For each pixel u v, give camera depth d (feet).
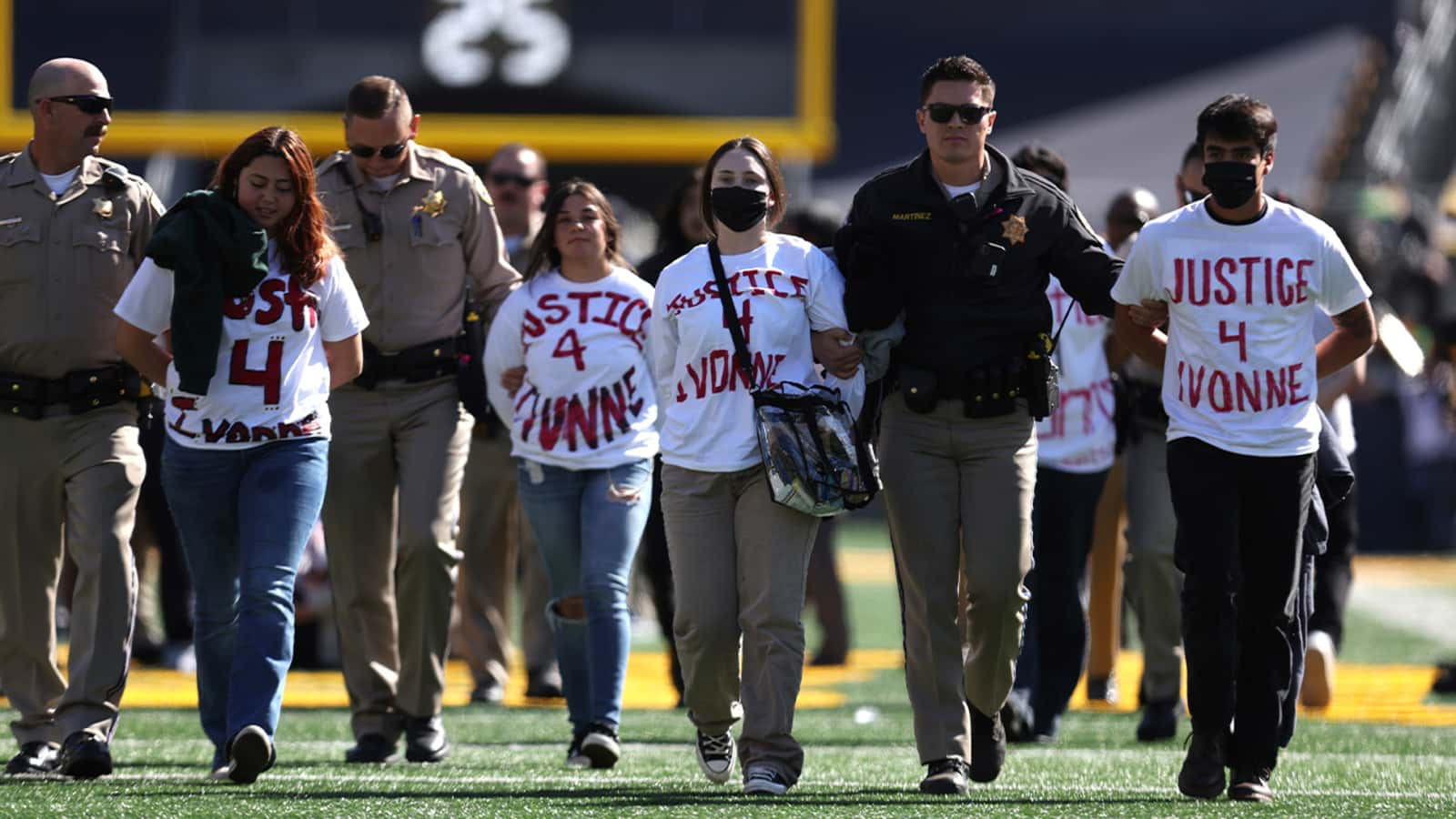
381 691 83.15
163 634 135.23
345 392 82.38
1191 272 67.46
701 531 70.69
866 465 68.74
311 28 224.33
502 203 109.91
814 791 72.13
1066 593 92.17
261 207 70.54
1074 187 239.91
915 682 71.36
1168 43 252.01
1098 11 250.98
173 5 222.89
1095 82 251.19
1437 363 211.20
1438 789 72.84
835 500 68.13
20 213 74.54
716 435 70.13
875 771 79.97
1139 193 98.63
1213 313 67.26
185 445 71.77
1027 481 70.49
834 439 68.28
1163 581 93.09
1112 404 92.38
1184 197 93.50
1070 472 91.25
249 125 223.71
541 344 82.28
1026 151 91.71
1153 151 245.04
